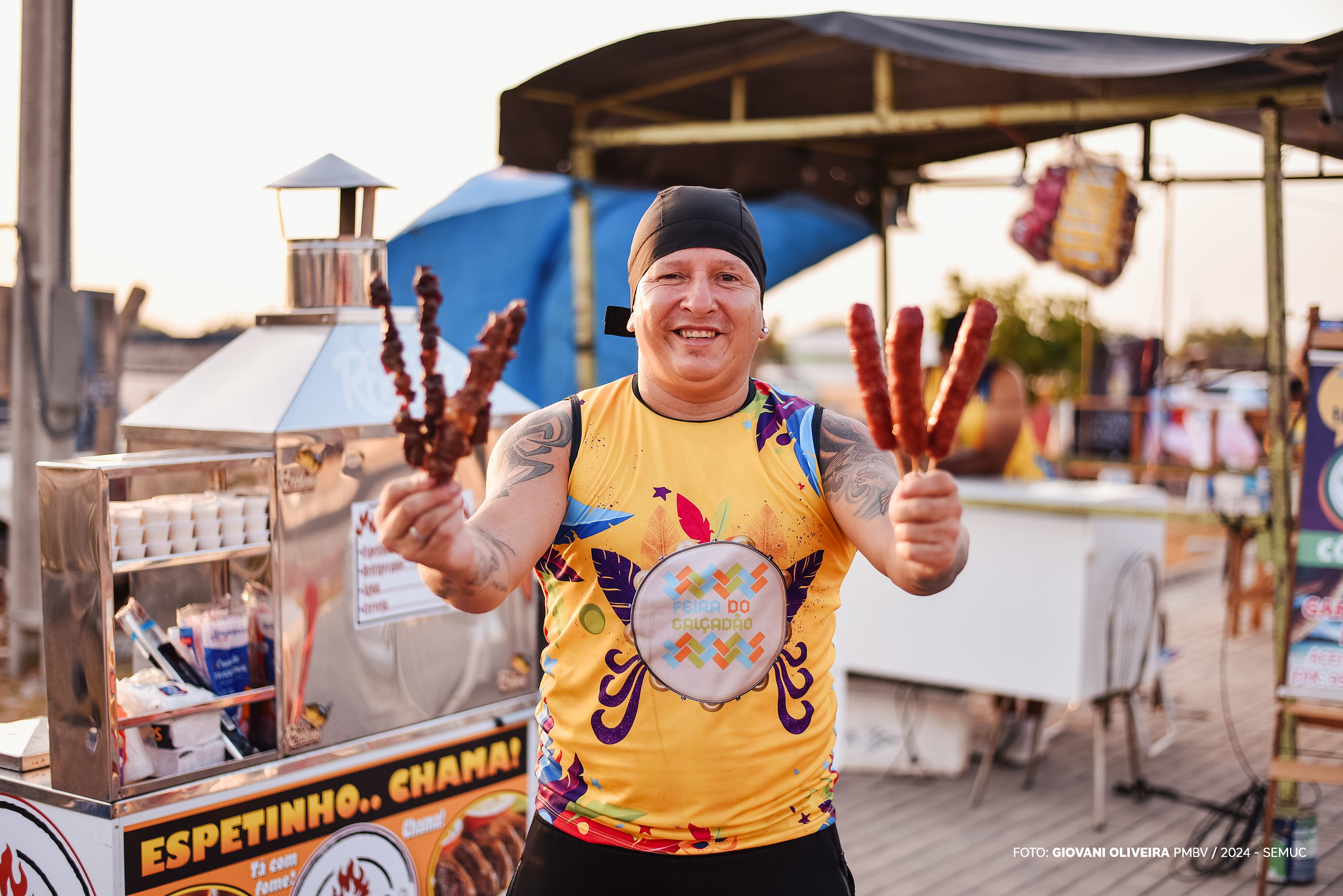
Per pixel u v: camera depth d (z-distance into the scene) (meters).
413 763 2.46
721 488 1.49
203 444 2.30
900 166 6.45
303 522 2.25
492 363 1.15
